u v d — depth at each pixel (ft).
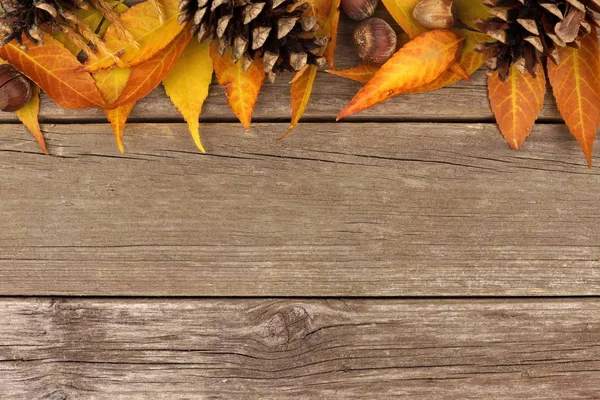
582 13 2.16
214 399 2.44
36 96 2.32
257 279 2.41
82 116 2.36
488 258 2.41
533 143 2.39
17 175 2.38
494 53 2.20
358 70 2.28
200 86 2.27
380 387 2.44
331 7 2.23
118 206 2.39
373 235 2.41
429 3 2.22
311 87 2.28
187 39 2.23
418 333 2.43
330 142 2.39
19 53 2.22
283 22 2.15
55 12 2.14
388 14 2.32
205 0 2.14
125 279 2.41
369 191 2.40
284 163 2.39
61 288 2.41
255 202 2.40
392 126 2.38
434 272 2.41
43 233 2.39
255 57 2.23
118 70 2.26
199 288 2.41
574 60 2.27
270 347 2.43
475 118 2.38
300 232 2.40
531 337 2.43
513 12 2.16
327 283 2.42
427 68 2.22
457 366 2.43
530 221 2.40
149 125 2.37
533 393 2.44
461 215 2.40
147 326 2.42
